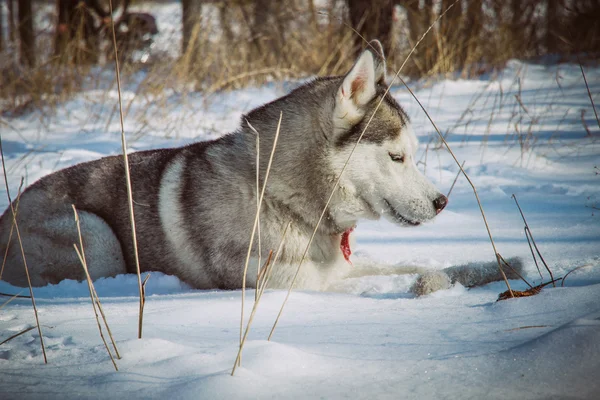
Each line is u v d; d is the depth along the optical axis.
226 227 3.53
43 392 1.80
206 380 1.76
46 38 11.05
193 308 2.68
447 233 4.41
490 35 11.60
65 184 3.91
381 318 2.43
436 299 2.77
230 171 3.59
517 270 3.15
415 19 11.17
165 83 9.80
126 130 8.05
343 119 3.42
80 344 2.20
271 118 3.60
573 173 5.72
